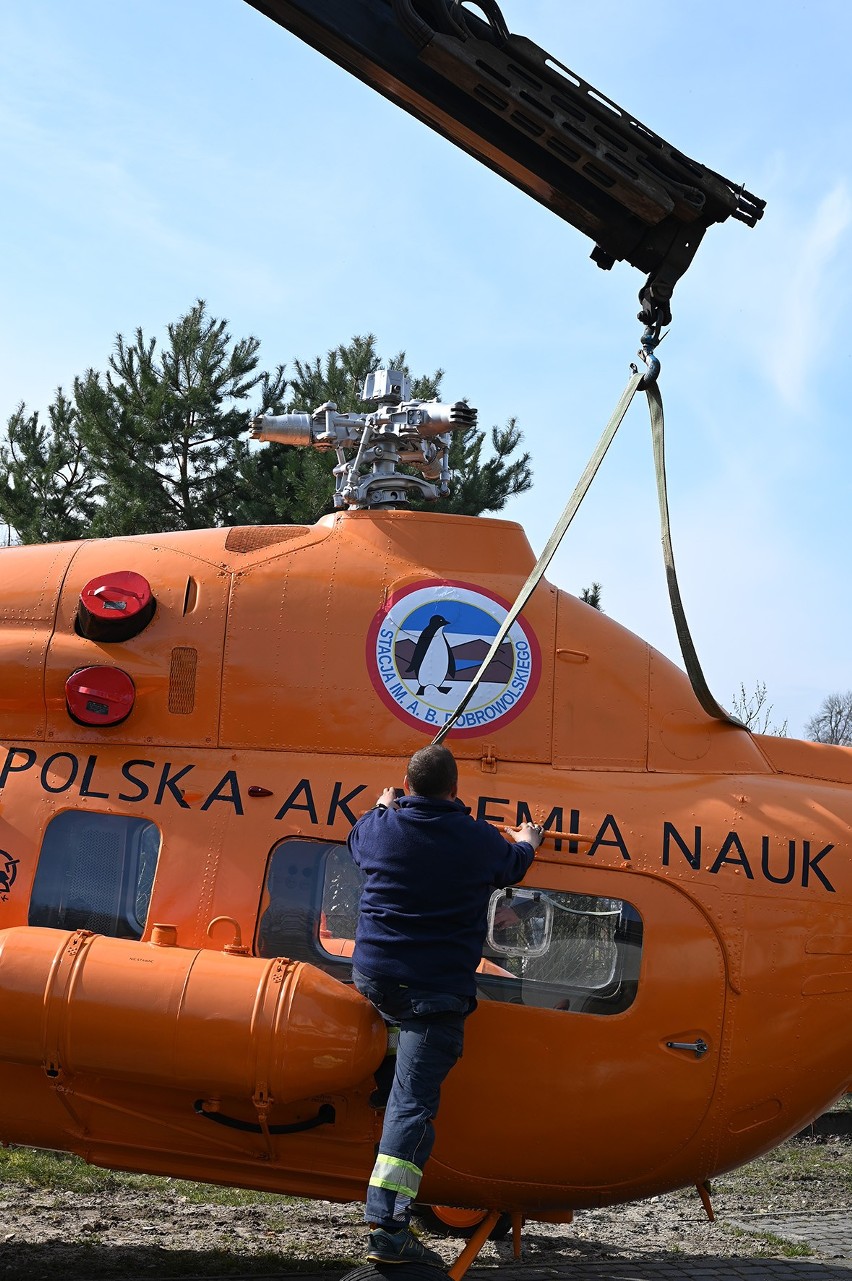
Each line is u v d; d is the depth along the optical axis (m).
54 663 4.25
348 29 3.82
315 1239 5.23
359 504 4.81
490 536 4.56
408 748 4.19
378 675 4.26
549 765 4.21
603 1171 3.90
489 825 3.62
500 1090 3.80
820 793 4.28
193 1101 3.74
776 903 3.99
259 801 4.07
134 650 4.27
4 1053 3.58
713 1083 3.88
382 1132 3.55
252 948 3.89
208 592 4.36
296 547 4.50
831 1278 5.20
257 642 4.28
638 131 3.91
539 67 3.84
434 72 3.89
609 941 3.92
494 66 3.80
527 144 3.96
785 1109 3.99
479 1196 3.95
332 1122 3.77
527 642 4.35
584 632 4.43
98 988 3.54
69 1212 5.33
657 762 4.27
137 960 3.62
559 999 3.87
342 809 4.04
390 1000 3.44
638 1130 3.86
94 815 4.08
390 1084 3.70
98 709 4.16
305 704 4.22
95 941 3.69
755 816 4.12
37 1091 3.84
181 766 4.14
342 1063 3.51
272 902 3.94
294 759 4.16
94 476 15.75
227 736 4.20
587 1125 3.83
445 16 3.76
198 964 3.62
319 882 3.97
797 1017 3.94
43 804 4.09
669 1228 6.05
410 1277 3.23
